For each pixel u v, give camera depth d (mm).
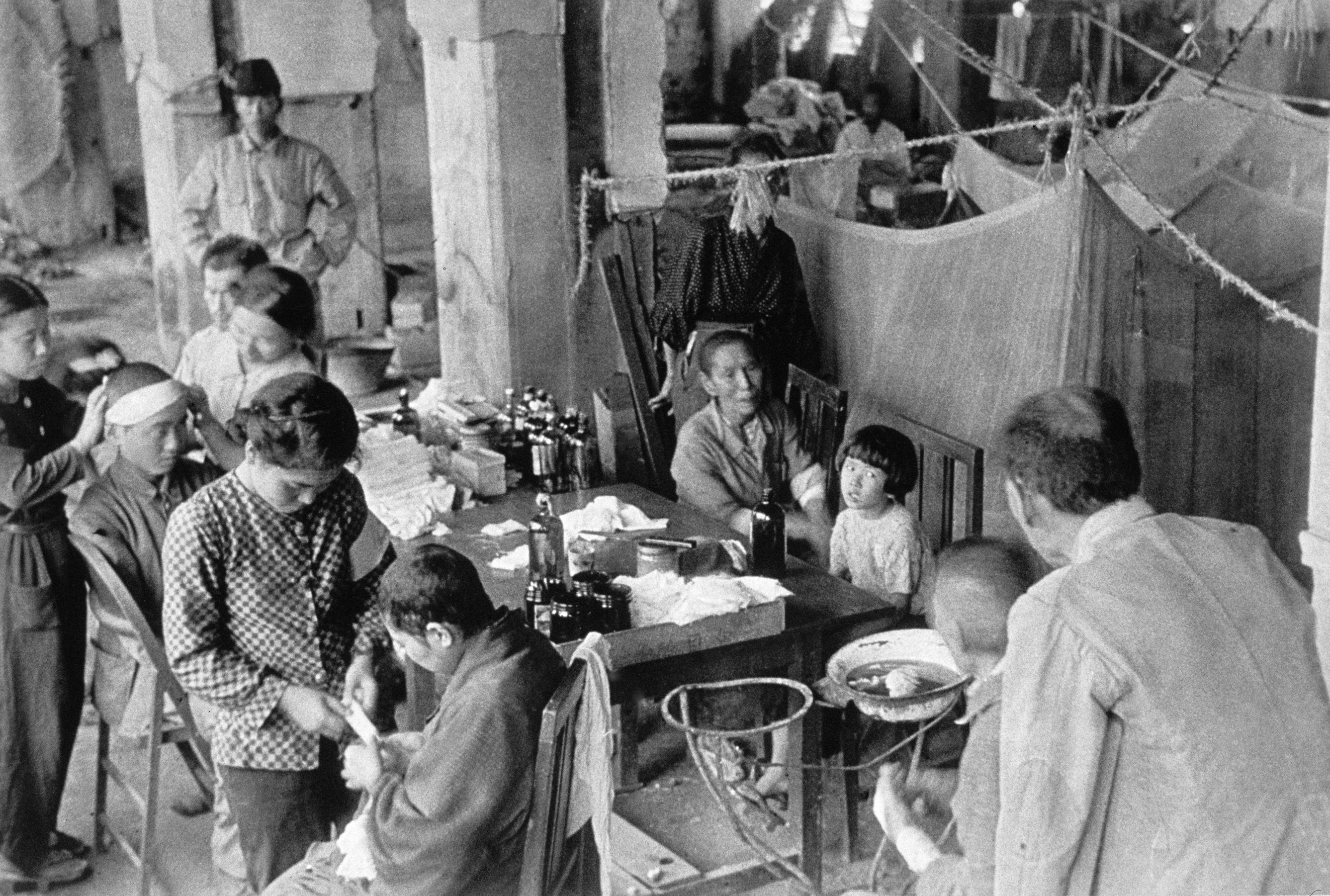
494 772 3109
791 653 4285
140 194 12797
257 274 5254
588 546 4656
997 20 13055
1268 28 10148
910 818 3086
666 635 4078
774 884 4359
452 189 6766
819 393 5680
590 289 6867
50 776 4520
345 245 8086
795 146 12578
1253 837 2453
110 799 5043
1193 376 5387
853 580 5000
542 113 6555
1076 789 2479
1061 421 2629
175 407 4234
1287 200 8086
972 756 2738
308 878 3539
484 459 5457
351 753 3453
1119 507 2645
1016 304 5422
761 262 6359
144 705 4430
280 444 3656
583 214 6734
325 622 3904
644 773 4891
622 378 6633
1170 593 2516
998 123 12672
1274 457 5594
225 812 4277
